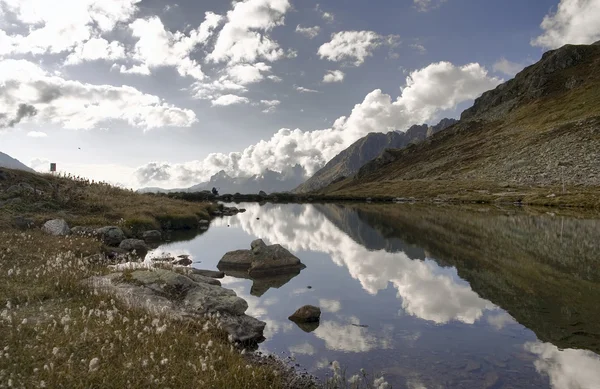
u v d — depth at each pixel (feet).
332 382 38.40
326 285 79.46
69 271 55.21
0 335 34.01
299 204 389.60
